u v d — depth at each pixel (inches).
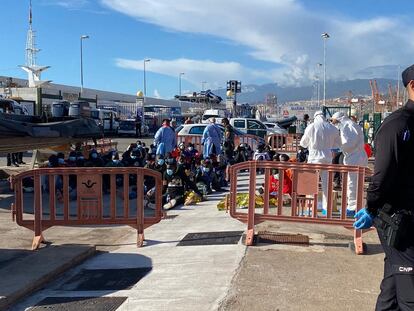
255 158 570.9
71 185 490.6
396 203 121.2
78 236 343.3
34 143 553.6
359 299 189.6
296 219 274.8
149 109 2378.2
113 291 215.2
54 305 200.5
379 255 251.9
